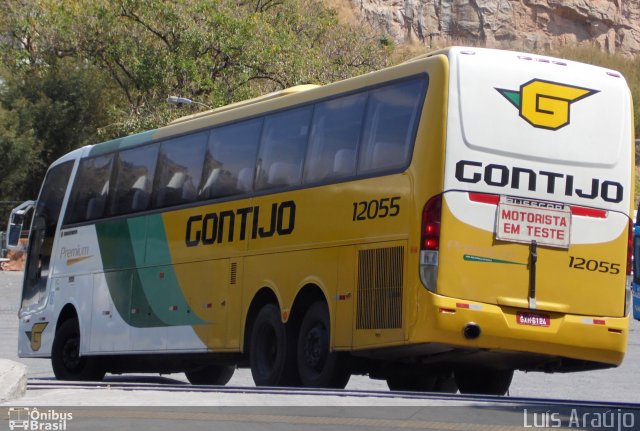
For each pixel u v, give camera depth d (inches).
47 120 3255.4
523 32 5487.2
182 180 979.9
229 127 928.3
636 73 4877.0
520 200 720.3
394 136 744.3
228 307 891.4
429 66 728.3
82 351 1096.2
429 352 719.7
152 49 2859.3
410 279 706.2
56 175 1192.2
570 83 748.0
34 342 1186.6
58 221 1170.6
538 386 1066.7
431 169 708.0
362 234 753.6
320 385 782.5
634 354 1395.2
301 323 820.6
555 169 733.9
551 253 725.3
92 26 2928.2
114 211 1074.7
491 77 726.5
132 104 2960.1
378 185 747.4
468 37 5447.8
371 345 732.0
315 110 829.2
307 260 805.2
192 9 2824.8
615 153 756.0
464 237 703.7
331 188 792.3
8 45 3344.0
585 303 733.9
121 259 1051.3
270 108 882.1
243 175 897.5
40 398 633.0
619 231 750.5
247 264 873.5
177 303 961.5
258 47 2847.0
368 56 3265.3
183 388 680.4
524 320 713.0
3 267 3004.4
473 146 714.2
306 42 3122.5
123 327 1036.5
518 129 727.1
